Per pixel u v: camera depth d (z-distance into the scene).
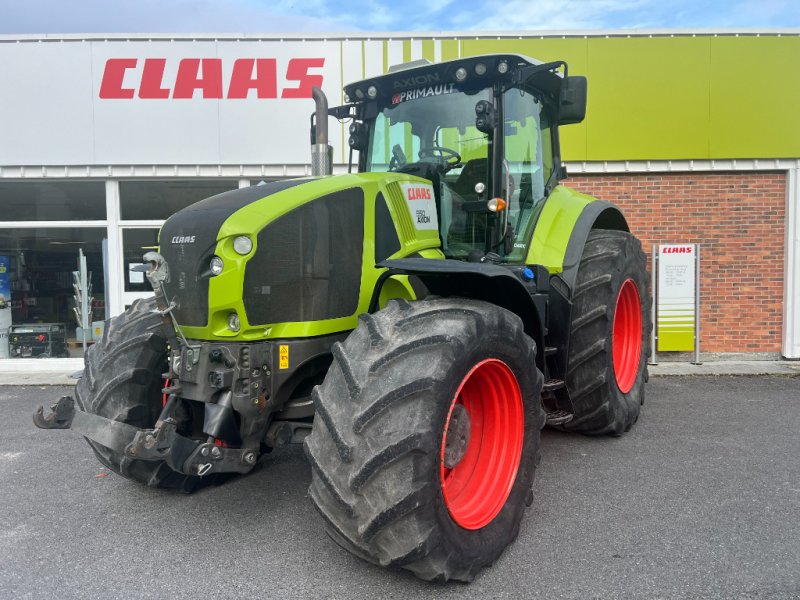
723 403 5.83
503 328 2.75
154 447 2.57
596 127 7.99
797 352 8.17
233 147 8.03
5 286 8.37
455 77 3.71
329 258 3.04
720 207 8.17
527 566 2.71
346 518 2.33
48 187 8.27
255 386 2.83
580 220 4.34
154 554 2.88
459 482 2.88
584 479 3.78
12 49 7.85
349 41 7.95
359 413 2.34
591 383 4.20
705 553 2.80
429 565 2.37
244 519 3.28
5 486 3.83
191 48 7.91
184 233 2.94
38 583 2.63
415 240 3.40
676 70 7.92
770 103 7.98
